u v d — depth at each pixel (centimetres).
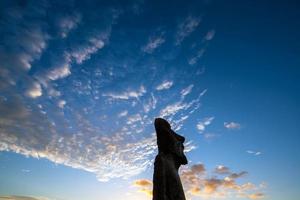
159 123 1234
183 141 1275
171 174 1118
